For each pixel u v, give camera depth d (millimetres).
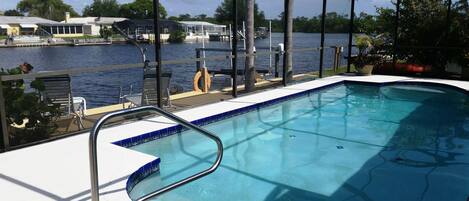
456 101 8180
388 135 5969
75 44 44438
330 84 9062
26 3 62469
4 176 3584
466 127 6367
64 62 26625
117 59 28547
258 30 16453
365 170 4613
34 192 3283
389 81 9258
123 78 15633
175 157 4867
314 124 6539
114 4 44844
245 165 4711
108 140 4664
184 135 5586
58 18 63781
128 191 3508
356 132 6113
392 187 4152
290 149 5309
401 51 10875
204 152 5078
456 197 3910
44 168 3768
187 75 16328
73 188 3361
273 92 7996
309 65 17609
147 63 5562
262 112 7125
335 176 4449
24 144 4391
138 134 4949
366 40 10664
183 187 4059
